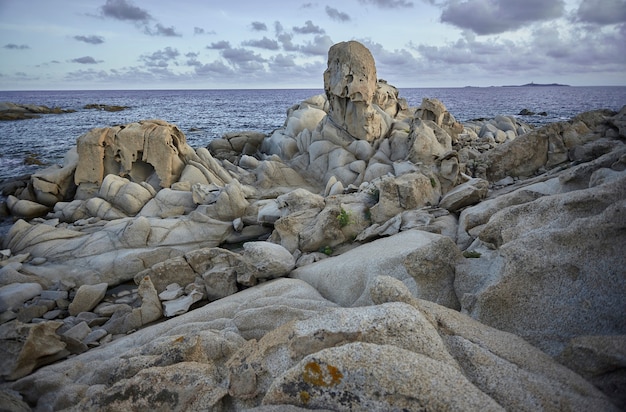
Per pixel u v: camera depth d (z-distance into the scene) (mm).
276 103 160750
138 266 14094
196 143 41281
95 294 12008
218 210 16828
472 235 11227
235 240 16438
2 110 82062
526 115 66875
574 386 4820
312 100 28453
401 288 6301
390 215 13773
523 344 5695
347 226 13719
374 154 21406
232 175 21344
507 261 7281
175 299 11500
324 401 4363
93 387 6738
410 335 4934
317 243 13445
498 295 7059
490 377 4805
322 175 21562
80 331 10336
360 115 21516
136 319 10875
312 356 4535
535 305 6820
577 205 7867
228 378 5621
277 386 4609
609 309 6266
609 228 6785
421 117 24141
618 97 161875
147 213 17719
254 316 9086
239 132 27703
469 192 13852
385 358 4340
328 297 10570
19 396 7500
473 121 37312
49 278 13266
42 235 15109
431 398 3980
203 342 7242
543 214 8391
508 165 19312
